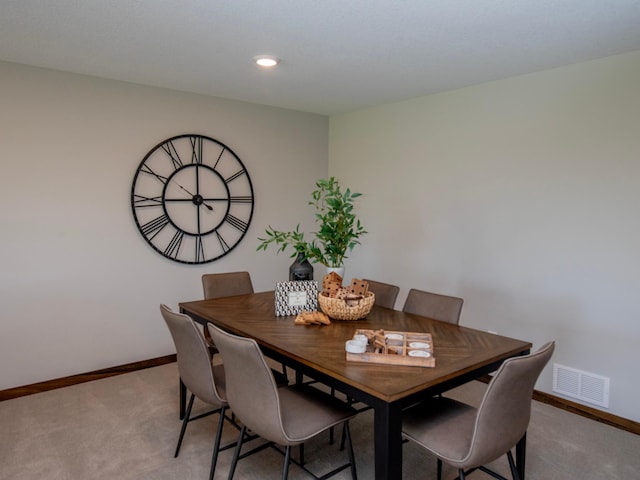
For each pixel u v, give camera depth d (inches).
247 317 103.7
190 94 155.7
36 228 129.9
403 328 96.1
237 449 84.6
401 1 81.7
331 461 98.3
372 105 171.6
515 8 84.0
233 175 168.9
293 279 116.8
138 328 150.7
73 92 133.1
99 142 138.7
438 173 152.7
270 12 87.3
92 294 140.9
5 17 91.6
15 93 124.3
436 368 72.8
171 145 152.7
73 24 94.8
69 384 137.3
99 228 140.6
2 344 126.7
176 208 155.7
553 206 123.8
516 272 133.1
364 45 104.7
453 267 149.8
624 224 110.8
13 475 92.0
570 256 121.1
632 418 112.0
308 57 114.2
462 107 144.3
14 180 125.6
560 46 104.3
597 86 113.8
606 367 115.8
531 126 127.3
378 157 174.1
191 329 84.5
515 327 134.0
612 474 93.8
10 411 119.6
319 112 186.9
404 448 103.9
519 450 85.3
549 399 126.1
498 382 63.7
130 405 123.8
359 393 68.2
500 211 135.9
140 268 149.9
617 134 110.9
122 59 118.6
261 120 174.7
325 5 83.7
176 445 103.8
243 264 175.5
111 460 97.7
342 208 108.0
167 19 91.5
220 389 91.0
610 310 114.3
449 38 99.6
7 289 126.6
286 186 184.9
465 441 71.1
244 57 115.0
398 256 168.1
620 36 97.4
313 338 88.2
